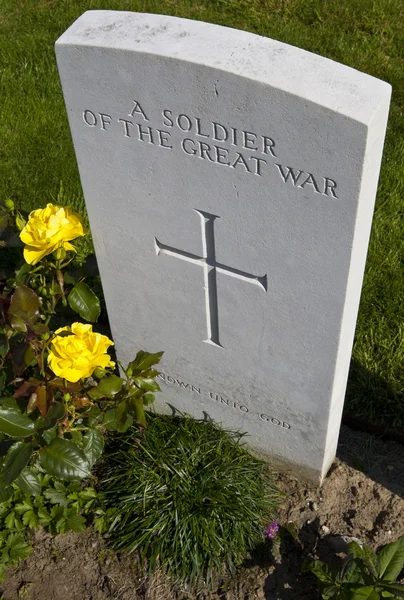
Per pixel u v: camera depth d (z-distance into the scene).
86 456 1.11
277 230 0.98
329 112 0.85
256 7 2.20
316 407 1.16
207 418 1.32
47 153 1.79
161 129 0.97
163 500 1.21
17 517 1.21
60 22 2.17
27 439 1.09
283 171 0.93
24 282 1.19
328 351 1.07
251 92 0.88
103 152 1.04
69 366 1.02
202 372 1.25
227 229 1.03
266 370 1.16
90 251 1.57
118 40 0.94
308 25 2.16
